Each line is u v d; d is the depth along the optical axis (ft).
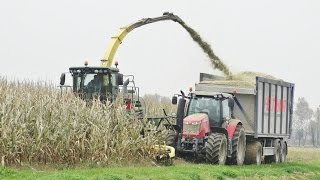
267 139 125.08
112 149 87.56
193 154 103.19
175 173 78.02
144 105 109.60
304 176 107.14
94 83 104.63
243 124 116.06
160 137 98.32
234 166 101.81
